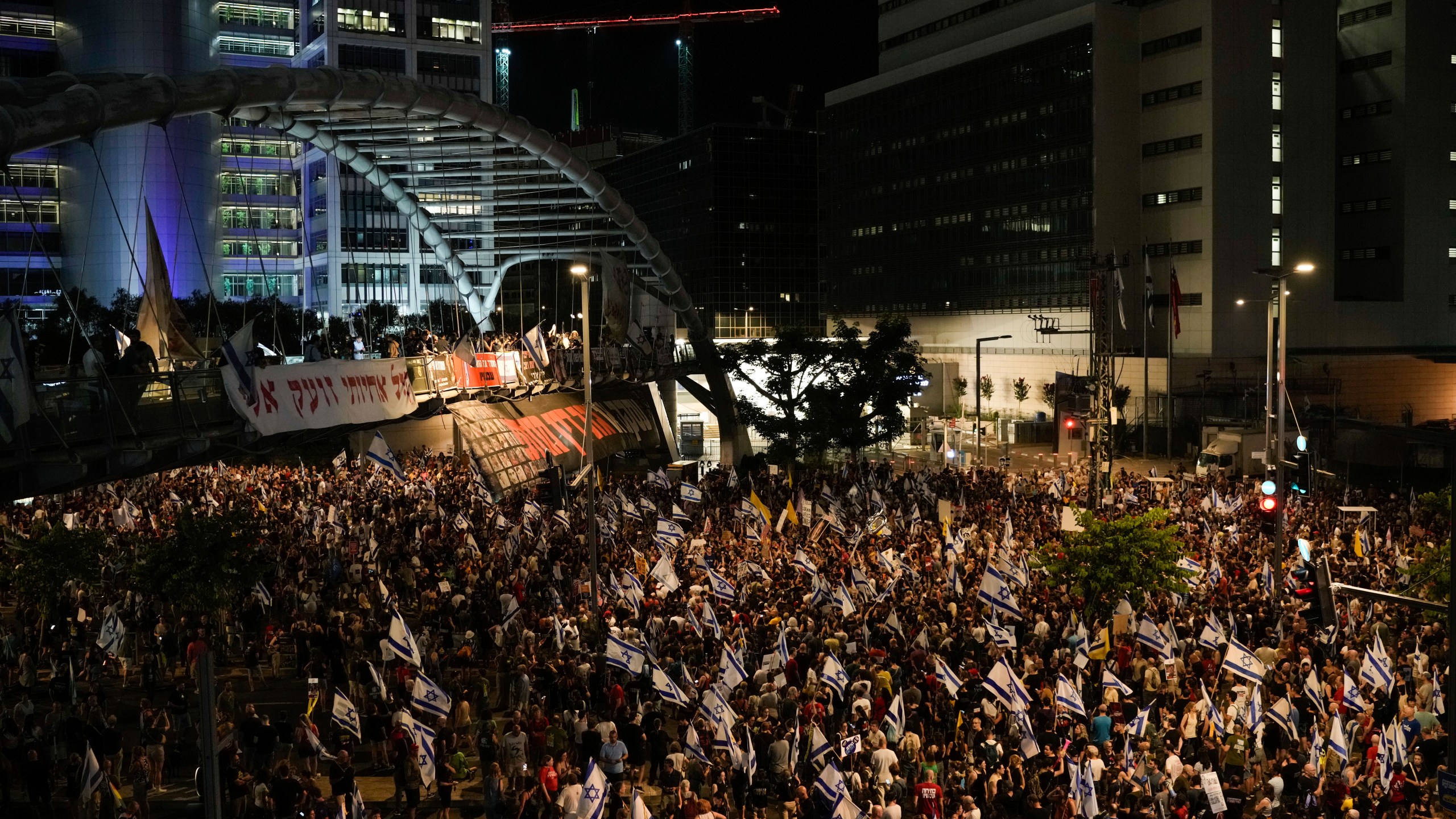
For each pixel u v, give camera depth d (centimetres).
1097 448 5194
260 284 16025
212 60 15038
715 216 18225
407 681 2698
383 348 6875
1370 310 13575
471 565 3756
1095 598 3434
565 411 6575
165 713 2683
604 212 7631
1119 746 2277
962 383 13725
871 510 5138
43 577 3309
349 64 16525
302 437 3406
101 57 14188
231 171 15838
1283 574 3700
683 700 2408
